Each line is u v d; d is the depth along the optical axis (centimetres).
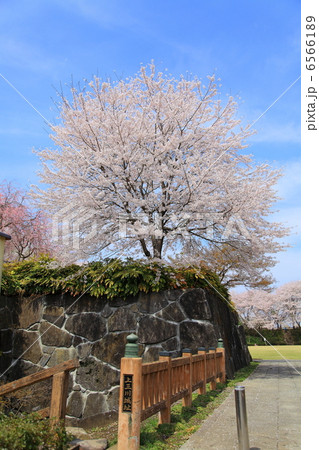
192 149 1002
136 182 931
